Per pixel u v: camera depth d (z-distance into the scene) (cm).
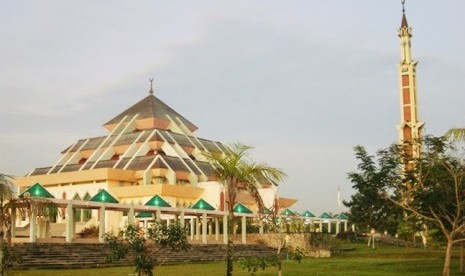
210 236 6181
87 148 9200
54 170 8869
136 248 2039
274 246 5719
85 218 7488
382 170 2917
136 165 7850
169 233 2133
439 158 2683
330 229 8144
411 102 8531
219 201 7369
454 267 3288
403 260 4044
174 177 7612
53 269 3294
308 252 5019
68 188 7744
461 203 2578
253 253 5147
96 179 7500
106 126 9812
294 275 2783
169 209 5222
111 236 2180
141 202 7144
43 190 4284
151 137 8531
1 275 2241
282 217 5722
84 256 3719
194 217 6519
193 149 8994
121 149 8781
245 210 6069
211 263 4131
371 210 3588
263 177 2573
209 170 8331
